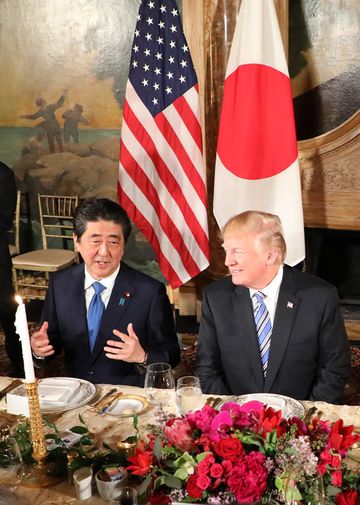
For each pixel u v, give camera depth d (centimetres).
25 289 557
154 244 410
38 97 544
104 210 240
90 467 156
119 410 200
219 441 137
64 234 566
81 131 541
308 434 144
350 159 439
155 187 403
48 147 552
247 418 144
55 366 405
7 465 159
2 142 560
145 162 398
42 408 199
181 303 510
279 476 132
